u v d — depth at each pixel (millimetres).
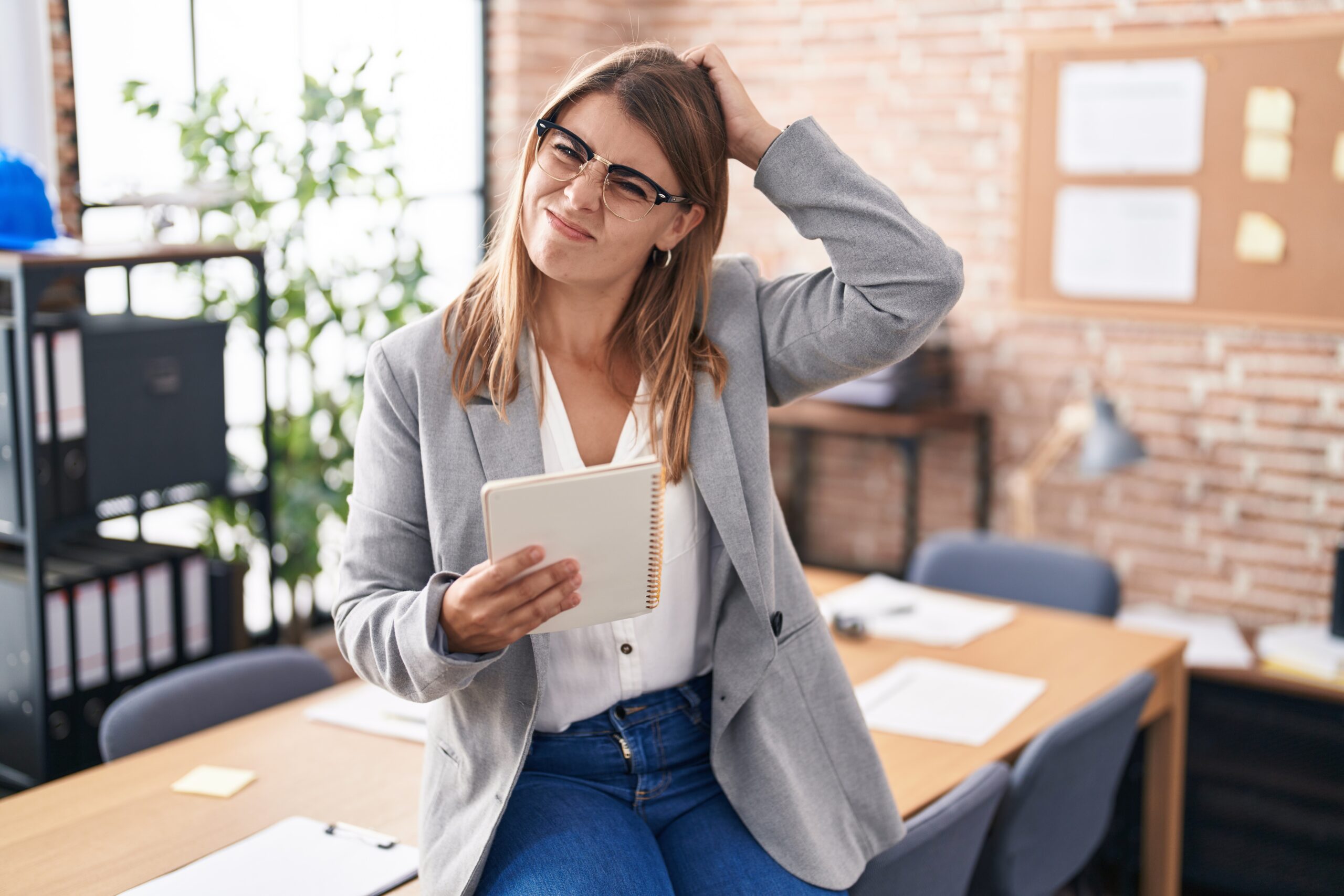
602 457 1414
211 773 1872
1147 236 4160
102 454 2748
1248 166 3953
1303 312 3930
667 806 1483
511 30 4641
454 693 1404
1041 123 4289
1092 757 2066
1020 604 3062
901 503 4820
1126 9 4105
